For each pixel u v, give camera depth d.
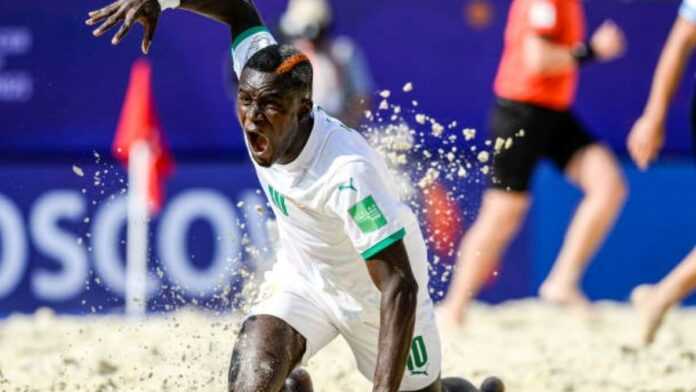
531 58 32.41
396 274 15.54
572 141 33.44
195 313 34.03
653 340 28.22
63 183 37.00
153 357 26.11
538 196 38.84
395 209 15.64
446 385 19.56
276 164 16.03
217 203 37.31
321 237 16.66
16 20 36.97
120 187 37.00
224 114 37.69
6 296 36.88
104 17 16.78
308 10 35.91
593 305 38.31
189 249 37.19
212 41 37.53
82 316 35.84
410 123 37.53
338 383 23.81
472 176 35.06
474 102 37.66
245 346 16.98
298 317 17.36
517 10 33.12
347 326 17.59
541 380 24.62
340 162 15.70
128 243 36.53
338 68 35.97
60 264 36.97
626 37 38.09
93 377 24.05
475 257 32.59
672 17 38.06
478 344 30.25
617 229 38.78
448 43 37.47
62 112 37.25
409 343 15.52
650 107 26.22
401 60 37.41
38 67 37.16
